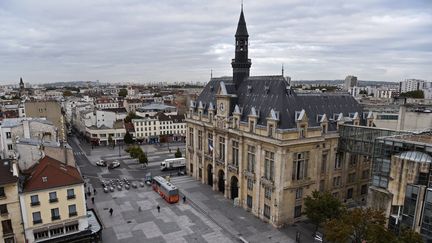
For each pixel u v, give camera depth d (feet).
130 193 282.97
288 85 233.14
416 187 155.12
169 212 242.17
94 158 418.10
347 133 228.43
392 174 164.96
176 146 504.84
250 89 257.34
